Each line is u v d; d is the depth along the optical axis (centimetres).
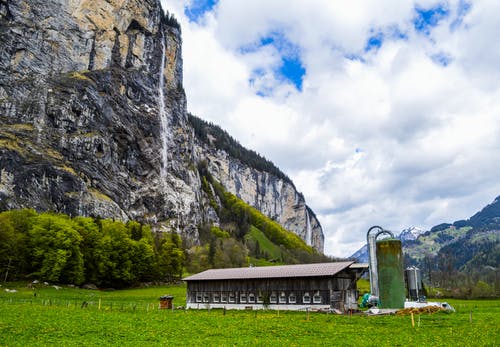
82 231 13075
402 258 6262
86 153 18512
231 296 7131
